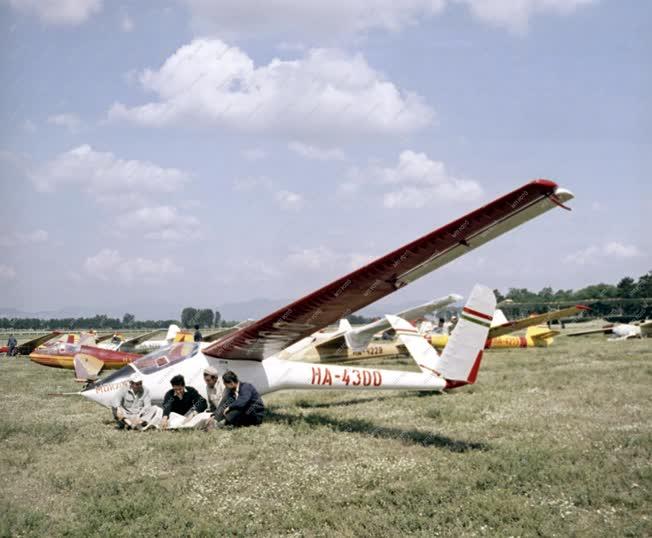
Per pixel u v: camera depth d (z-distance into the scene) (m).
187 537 4.46
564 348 24.31
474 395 11.27
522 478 5.66
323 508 5.03
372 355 20.17
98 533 4.50
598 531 4.40
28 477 6.09
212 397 9.19
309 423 8.81
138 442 7.67
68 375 19.20
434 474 5.87
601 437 7.24
